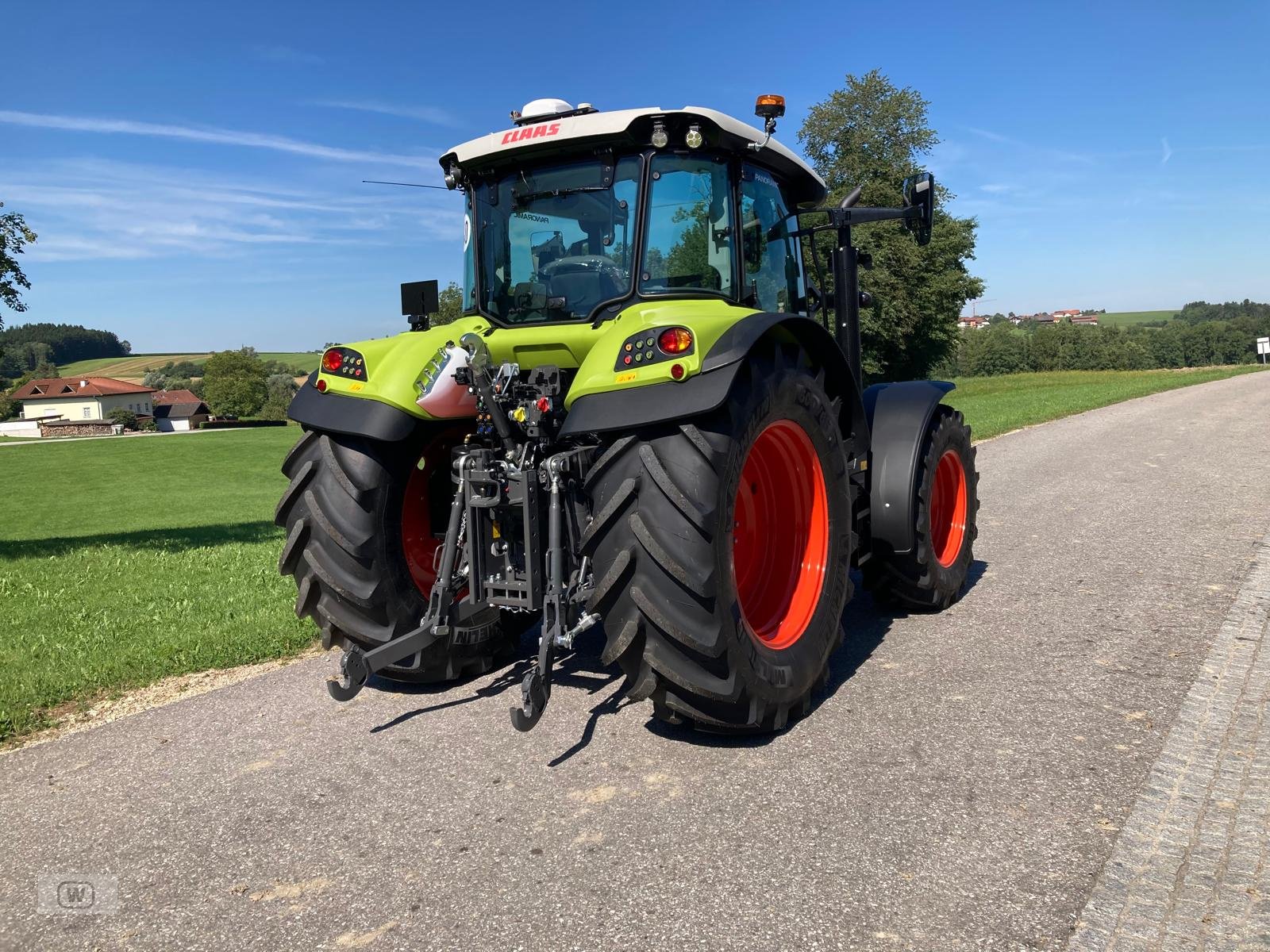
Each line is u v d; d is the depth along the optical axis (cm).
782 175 430
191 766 327
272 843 269
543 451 347
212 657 454
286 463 388
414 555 385
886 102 3950
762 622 357
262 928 227
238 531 1191
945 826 261
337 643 384
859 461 419
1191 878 230
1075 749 308
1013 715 340
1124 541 636
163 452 4206
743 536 370
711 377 297
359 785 306
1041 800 274
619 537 304
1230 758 295
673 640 299
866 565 471
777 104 374
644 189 353
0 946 224
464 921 226
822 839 257
